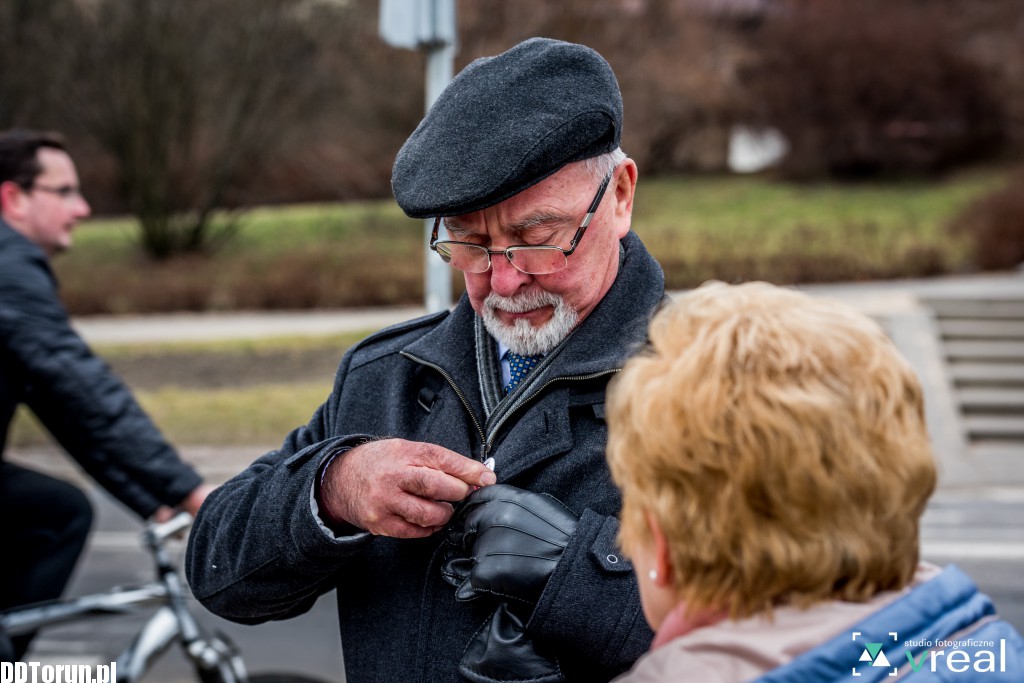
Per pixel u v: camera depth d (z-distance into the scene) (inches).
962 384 367.2
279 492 60.1
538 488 58.5
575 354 59.6
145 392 375.6
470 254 59.8
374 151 761.0
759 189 802.2
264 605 62.9
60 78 656.4
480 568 54.7
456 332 64.8
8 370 107.7
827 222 684.7
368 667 62.0
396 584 62.4
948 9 845.2
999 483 284.8
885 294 484.4
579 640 53.2
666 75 794.8
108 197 821.9
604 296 61.3
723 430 40.2
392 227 751.1
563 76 57.7
